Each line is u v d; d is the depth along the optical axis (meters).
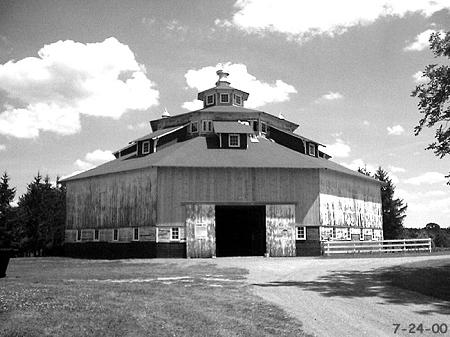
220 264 29.38
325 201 40.12
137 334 10.31
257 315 12.73
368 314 13.58
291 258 35.22
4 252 20.92
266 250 37.44
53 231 59.69
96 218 42.53
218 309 13.25
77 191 45.59
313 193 39.22
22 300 12.89
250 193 37.97
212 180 37.78
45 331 10.17
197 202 37.19
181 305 13.48
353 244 42.72
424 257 34.50
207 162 37.59
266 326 11.66
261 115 47.44
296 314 13.38
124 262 32.50
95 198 43.12
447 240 65.06
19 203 61.31
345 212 43.34
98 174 42.56
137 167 38.72
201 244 36.69
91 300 13.48
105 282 19.17
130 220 39.06
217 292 16.52
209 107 50.31
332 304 14.97
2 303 12.28
